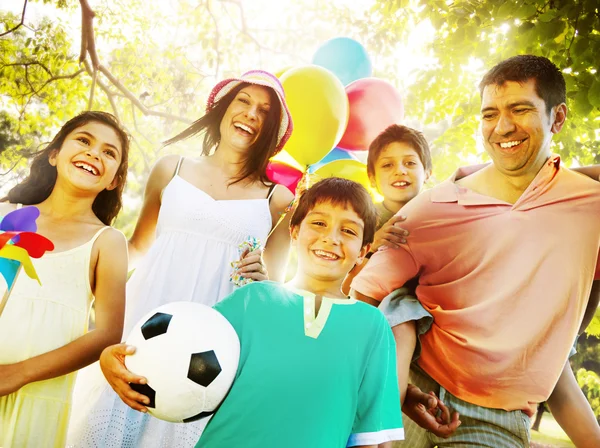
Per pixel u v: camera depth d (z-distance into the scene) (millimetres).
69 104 7305
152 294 2330
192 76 7055
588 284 2529
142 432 2195
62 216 2301
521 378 2527
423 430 2615
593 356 9562
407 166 2828
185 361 1485
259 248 2371
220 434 1565
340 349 1694
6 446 2027
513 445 2523
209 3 6387
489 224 2652
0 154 6902
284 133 2604
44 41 7051
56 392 2137
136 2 7086
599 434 2635
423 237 2738
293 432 1568
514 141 2521
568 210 2568
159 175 2562
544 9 3211
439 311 2666
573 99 3166
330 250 1843
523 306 2553
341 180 1946
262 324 1720
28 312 2139
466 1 3477
